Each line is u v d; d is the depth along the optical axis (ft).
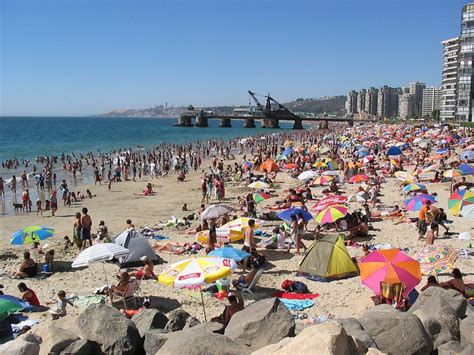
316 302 43.52
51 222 87.76
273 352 20.67
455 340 26.68
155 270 54.29
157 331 28.68
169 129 590.96
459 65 380.99
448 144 187.32
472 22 371.15
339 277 49.16
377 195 97.45
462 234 63.41
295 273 52.21
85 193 121.70
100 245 43.98
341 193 104.37
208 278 37.42
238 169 144.56
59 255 61.98
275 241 62.18
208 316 41.24
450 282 38.83
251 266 52.95
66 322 29.68
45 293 48.21
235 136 411.13
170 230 75.51
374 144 201.05
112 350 27.02
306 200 98.68
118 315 28.53
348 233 67.67
